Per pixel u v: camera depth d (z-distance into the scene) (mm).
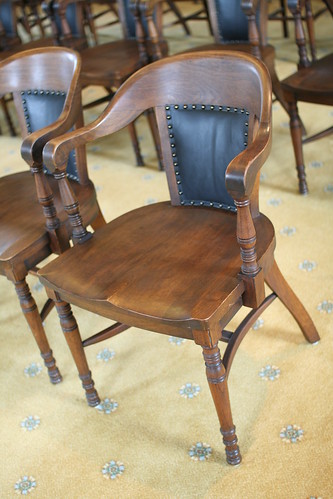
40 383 1984
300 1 2389
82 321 2211
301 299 2078
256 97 1503
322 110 3369
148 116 2979
